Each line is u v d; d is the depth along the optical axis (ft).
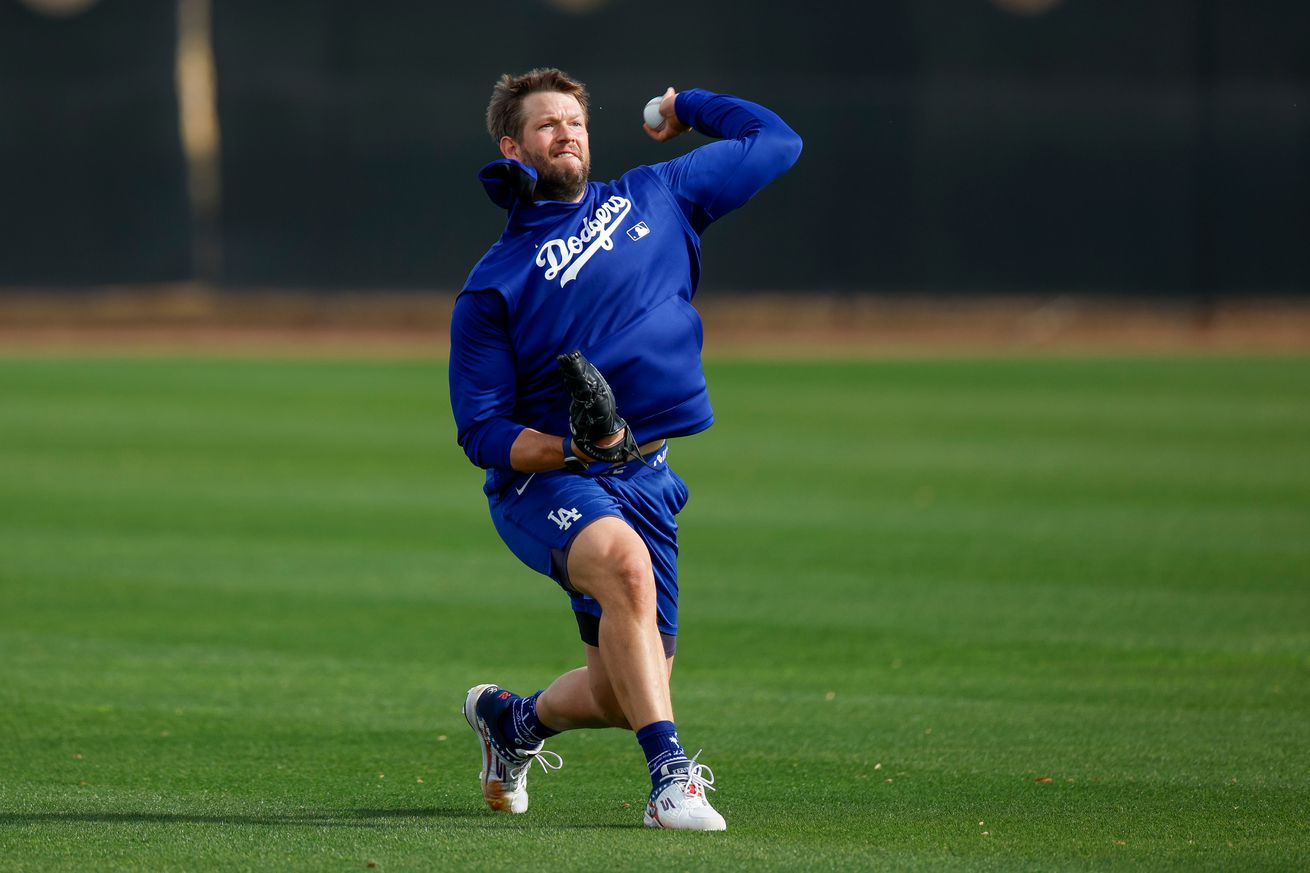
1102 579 101.76
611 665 50.42
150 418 181.68
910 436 170.40
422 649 84.43
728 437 169.78
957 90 277.64
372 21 269.44
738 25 274.16
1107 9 278.05
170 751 64.28
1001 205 279.90
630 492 53.01
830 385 214.69
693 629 88.48
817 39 275.59
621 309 52.49
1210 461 152.97
